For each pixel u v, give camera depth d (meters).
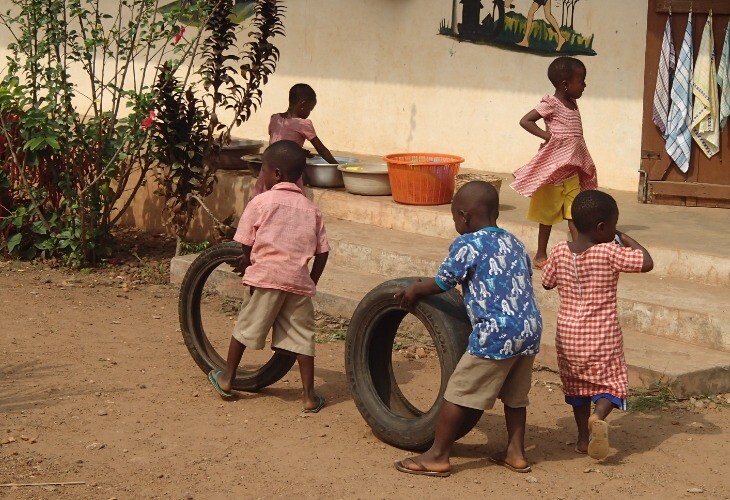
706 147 7.89
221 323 6.82
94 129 8.20
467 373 4.32
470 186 4.46
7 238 8.52
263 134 11.09
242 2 10.88
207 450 4.62
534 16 9.02
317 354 6.18
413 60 9.90
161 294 7.59
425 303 4.56
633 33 8.49
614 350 4.52
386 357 5.02
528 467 4.45
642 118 8.33
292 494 4.15
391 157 8.31
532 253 7.28
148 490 4.16
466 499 4.15
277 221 5.09
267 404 5.30
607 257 4.50
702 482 4.36
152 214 9.65
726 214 7.74
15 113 8.23
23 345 6.18
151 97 8.06
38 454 4.51
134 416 5.04
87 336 6.42
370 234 7.81
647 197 8.13
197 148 8.02
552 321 6.24
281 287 5.07
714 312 5.83
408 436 4.60
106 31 11.98
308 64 10.66
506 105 9.34
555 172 6.51
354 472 4.41
